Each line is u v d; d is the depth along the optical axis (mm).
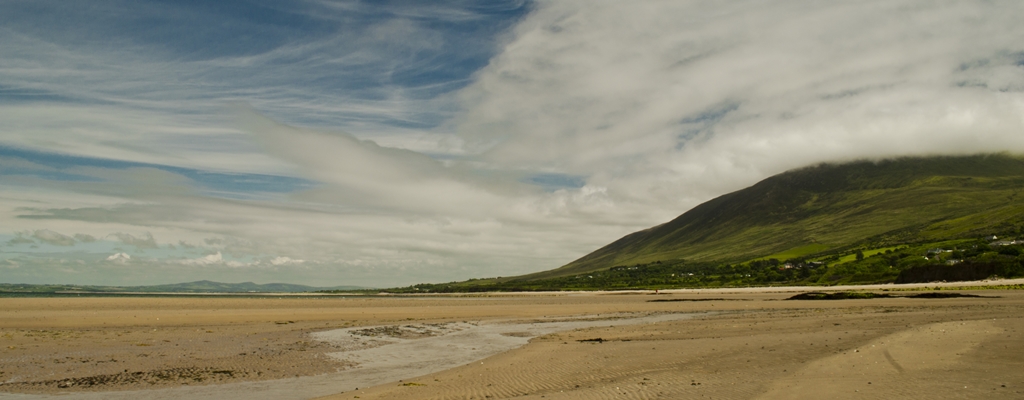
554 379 22500
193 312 63938
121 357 30266
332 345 37312
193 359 30094
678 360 26078
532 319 61375
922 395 14820
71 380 24094
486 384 21969
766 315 60406
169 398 20859
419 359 31219
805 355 25453
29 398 20734
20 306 71062
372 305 90562
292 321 55281
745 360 24953
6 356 29734
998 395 14398
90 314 58156
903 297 87750
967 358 21125
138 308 71250
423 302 110125
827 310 66625
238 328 47406
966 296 81938
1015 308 56438
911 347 24531
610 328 48688
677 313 70000
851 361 22000
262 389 22547
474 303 104062
